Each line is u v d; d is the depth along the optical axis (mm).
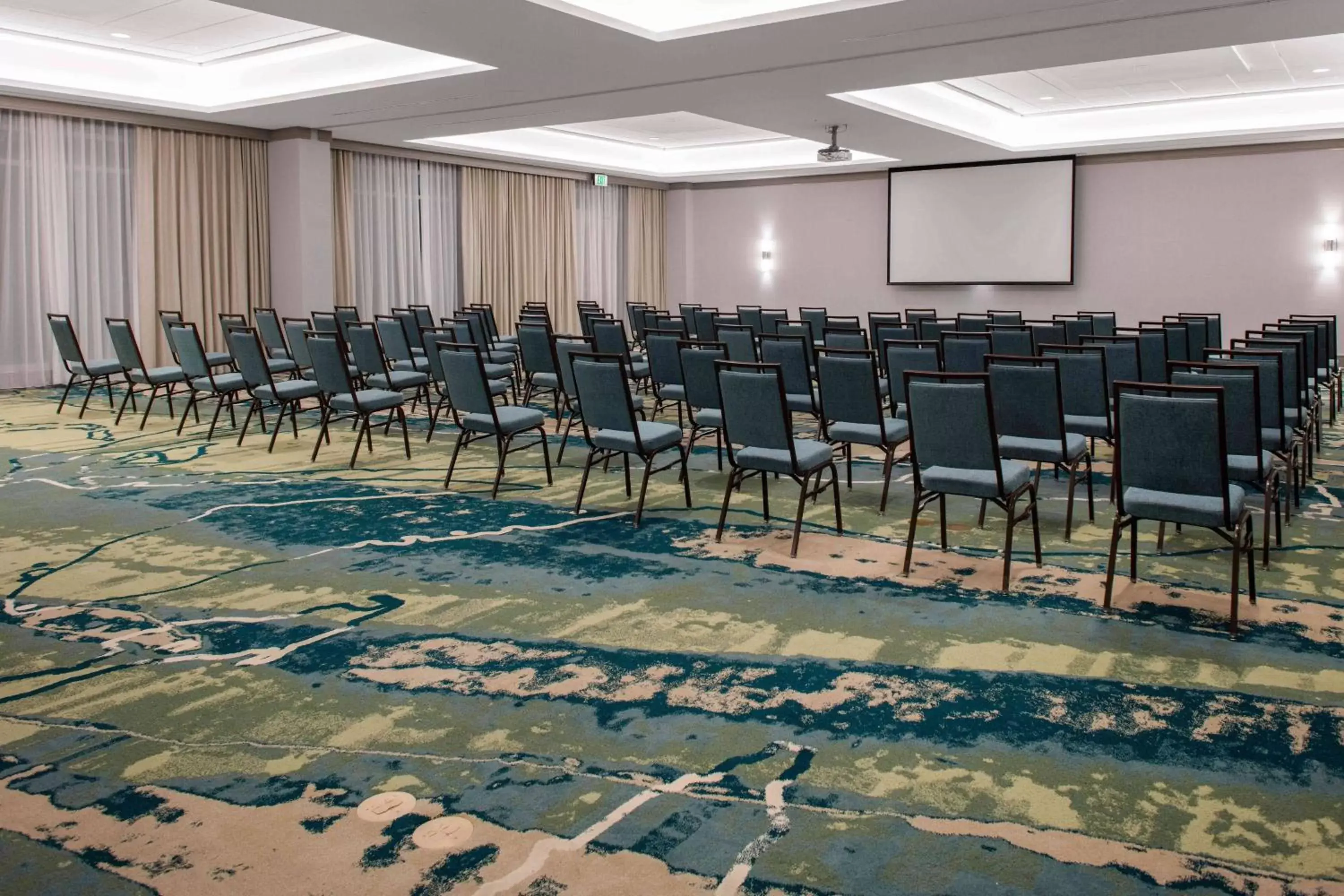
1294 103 12203
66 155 10773
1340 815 2500
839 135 12391
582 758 2797
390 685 3283
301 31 9500
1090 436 5535
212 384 7824
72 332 8672
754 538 5082
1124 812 2518
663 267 18516
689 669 3428
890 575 4477
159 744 2877
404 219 14148
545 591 4250
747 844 2379
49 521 5371
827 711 3100
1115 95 12297
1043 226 14531
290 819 2477
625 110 10797
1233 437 4418
